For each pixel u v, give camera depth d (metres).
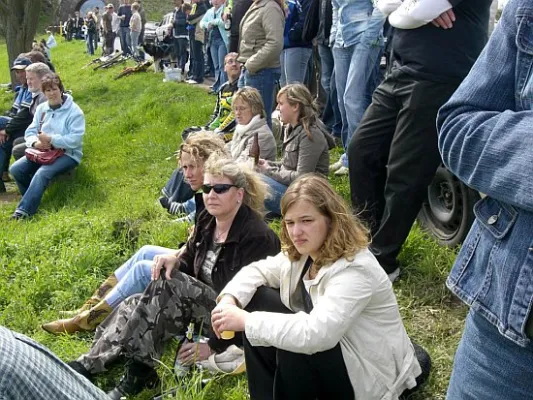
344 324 2.49
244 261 3.30
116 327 3.26
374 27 5.04
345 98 5.28
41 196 7.12
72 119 7.30
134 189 7.12
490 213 1.64
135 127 10.00
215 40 10.65
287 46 6.88
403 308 3.78
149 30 18.84
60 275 4.81
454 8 3.46
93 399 1.62
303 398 2.61
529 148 1.48
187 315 3.26
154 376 3.31
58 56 24.16
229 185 3.25
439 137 1.73
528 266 1.51
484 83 1.66
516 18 1.61
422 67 3.53
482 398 1.66
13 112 8.75
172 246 5.11
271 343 2.55
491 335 1.64
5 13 16.38
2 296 4.68
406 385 2.69
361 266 2.55
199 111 9.87
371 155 3.91
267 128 5.51
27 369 1.47
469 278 1.69
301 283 2.79
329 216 2.58
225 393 3.18
